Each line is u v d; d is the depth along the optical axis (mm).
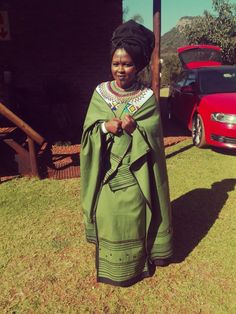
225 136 6570
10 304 3109
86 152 2957
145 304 3049
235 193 5082
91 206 3113
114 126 2705
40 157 5965
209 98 7117
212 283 3271
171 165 6301
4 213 4715
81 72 9031
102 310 3002
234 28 23750
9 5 8461
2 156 6781
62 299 3143
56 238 4078
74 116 9289
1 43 8711
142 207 3006
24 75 8953
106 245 3104
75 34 8758
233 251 3729
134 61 2682
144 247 3201
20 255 3785
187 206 4727
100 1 8555
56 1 8508
